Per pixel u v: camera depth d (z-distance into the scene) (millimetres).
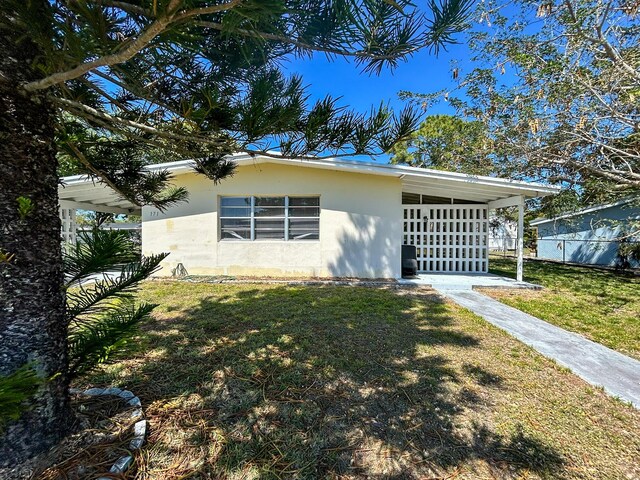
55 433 1576
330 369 2973
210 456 1814
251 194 8242
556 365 3156
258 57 1942
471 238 9438
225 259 8273
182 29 1160
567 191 9820
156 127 2227
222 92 1947
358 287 7152
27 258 1414
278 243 8250
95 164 2547
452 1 1493
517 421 2227
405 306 5418
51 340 1539
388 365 3088
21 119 1380
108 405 2152
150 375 2770
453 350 3500
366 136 1938
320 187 8172
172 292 6398
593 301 6141
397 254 8180
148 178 2936
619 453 1918
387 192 8148
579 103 7078
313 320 4496
